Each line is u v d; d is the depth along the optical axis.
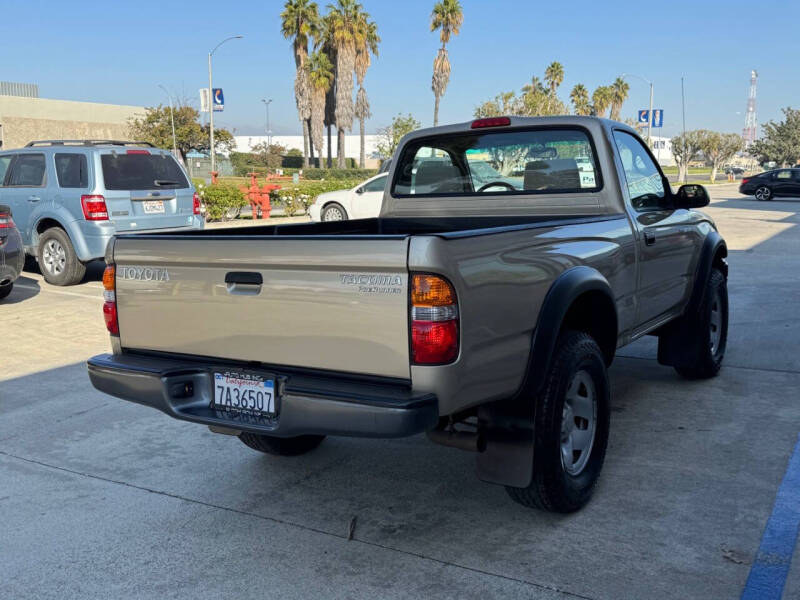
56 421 4.97
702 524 3.33
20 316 8.08
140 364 3.29
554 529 3.33
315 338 2.84
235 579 2.99
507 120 4.47
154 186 9.95
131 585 2.96
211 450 4.45
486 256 2.86
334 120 66.44
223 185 20.36
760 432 4.47
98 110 58.00
